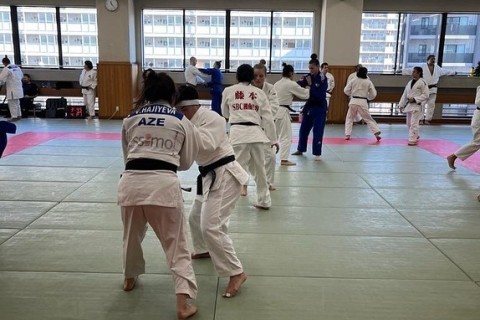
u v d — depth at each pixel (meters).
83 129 9.84
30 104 11.80
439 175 6.14
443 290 2.94
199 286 2.94
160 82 2.46
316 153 7.14
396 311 2.67
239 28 12.12
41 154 7.06
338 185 5.57
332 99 11.57
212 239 2.76
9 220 4.10
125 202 2.40
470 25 12.02
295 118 12.21
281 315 2.61
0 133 3.56
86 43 12.30
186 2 11.84
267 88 5.21
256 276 3.09
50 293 2.81
